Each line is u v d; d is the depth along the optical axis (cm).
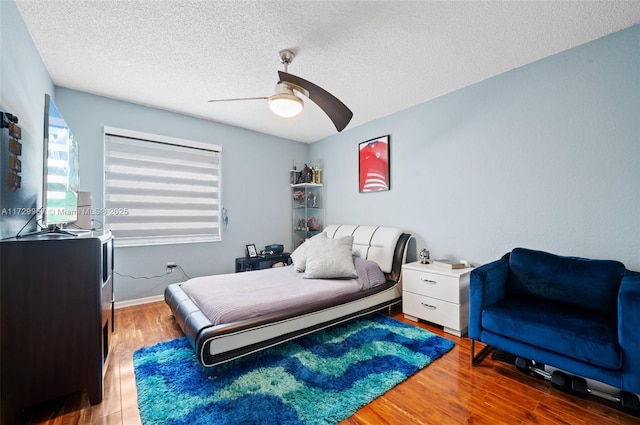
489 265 207
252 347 184
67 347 145
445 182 291
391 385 166
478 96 264
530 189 232
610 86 195
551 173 221
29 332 138
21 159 174
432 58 224
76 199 221
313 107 321
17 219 168
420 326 259
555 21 181
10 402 133
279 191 444
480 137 263
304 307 213
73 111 279
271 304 203
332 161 435
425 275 261
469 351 211
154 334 238
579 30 190
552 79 220
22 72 178
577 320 162
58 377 143
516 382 171
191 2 164
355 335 235
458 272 246
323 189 452
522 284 209
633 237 186
